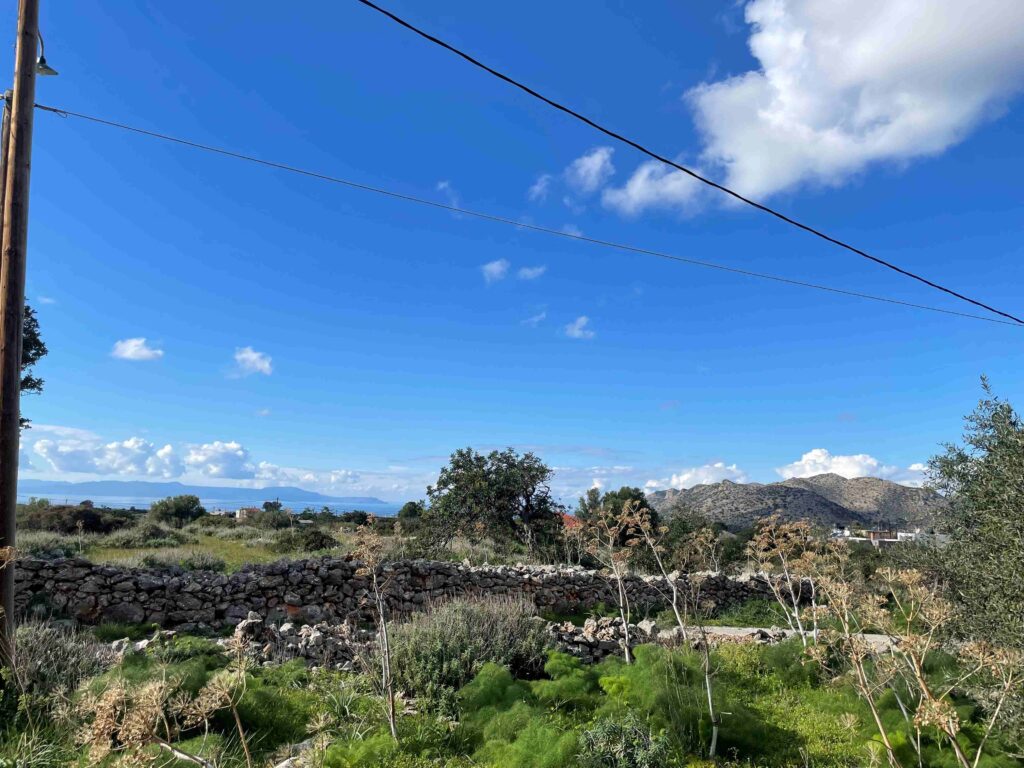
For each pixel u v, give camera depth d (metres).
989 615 6.30
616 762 5.62
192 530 32.81
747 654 10.62
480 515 25.86
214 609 12.62
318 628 10.43
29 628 7.70
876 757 6.03
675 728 6.80
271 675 8.11
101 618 11.71
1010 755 5.77
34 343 20.75
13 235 7.66
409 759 6.11
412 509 44.75
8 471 7.35
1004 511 6.34
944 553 7.56
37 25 8.05
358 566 14.21
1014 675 5.12
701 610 17.03
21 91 7.88
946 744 6.24
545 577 16.62
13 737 5.65
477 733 6.80
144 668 6.92
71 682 6.76
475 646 8.78
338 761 5.69
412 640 8.70
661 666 7.96
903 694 7.22
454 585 15.42
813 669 9.46
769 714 8.18
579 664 8.89
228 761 5.55
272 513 38.19
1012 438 6.48
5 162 7.98
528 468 26.78
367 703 7.42
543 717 6.75
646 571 21.61
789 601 19.05
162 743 3.47
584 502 26.75
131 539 23.72
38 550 17.98
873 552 12.47
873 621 5.40
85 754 5.28
